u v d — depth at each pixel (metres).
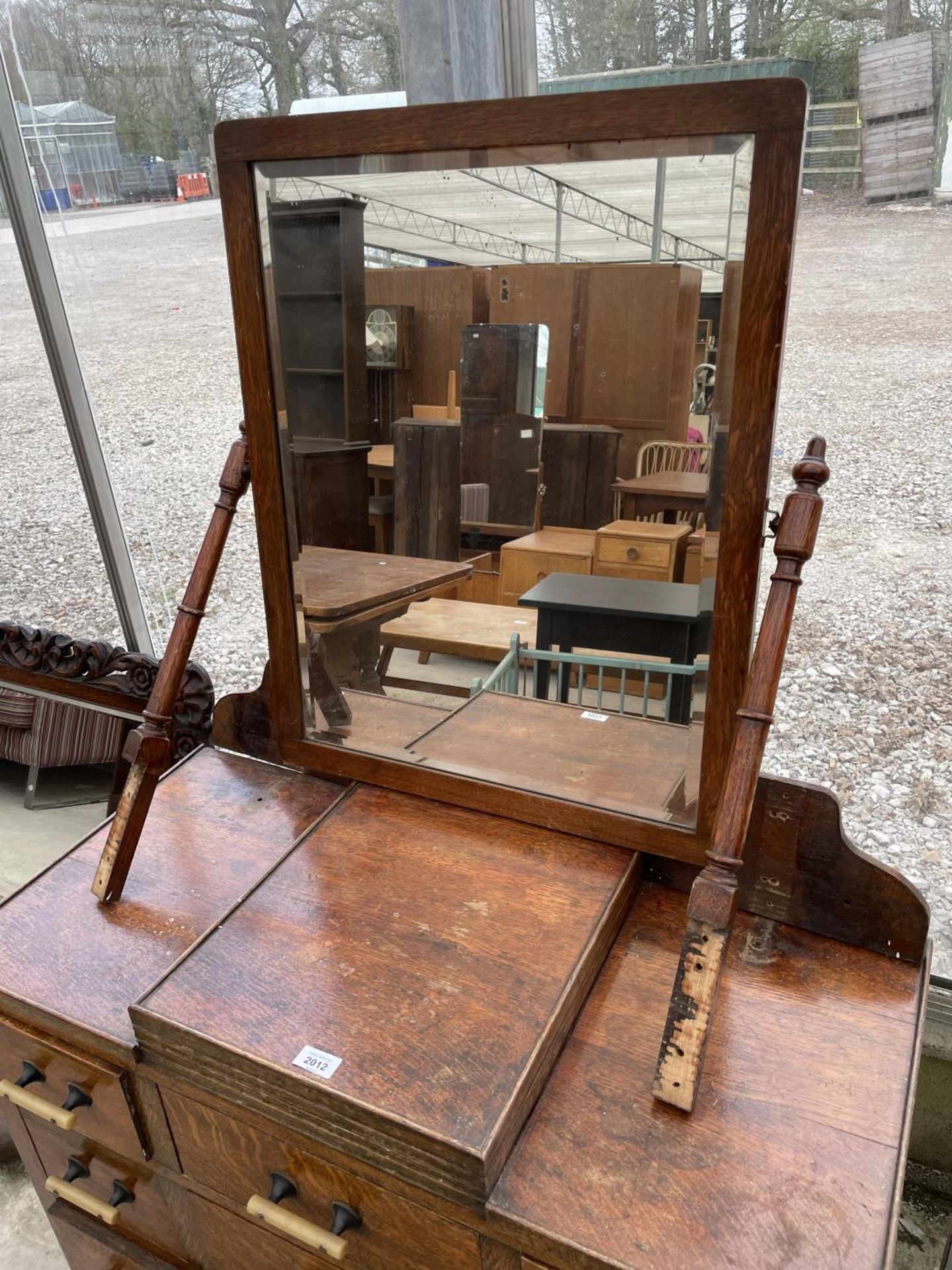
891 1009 0.74
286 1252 0.79
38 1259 1.21
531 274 0.78
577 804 0.89
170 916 0.87
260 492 0.94
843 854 0.78
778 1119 0.65
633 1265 0.56
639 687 0.86
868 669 1.18
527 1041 0.67
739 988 0.76
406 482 0.91
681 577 0.80
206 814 1.02
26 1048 0.83
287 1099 0.67
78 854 0.98
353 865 0.88
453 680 0.96
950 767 1.16
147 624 1.77
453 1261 0.66
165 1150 0.81
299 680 1.03
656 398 0.76
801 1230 0.58
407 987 0.73
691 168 0.67
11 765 2.14
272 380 0.88
